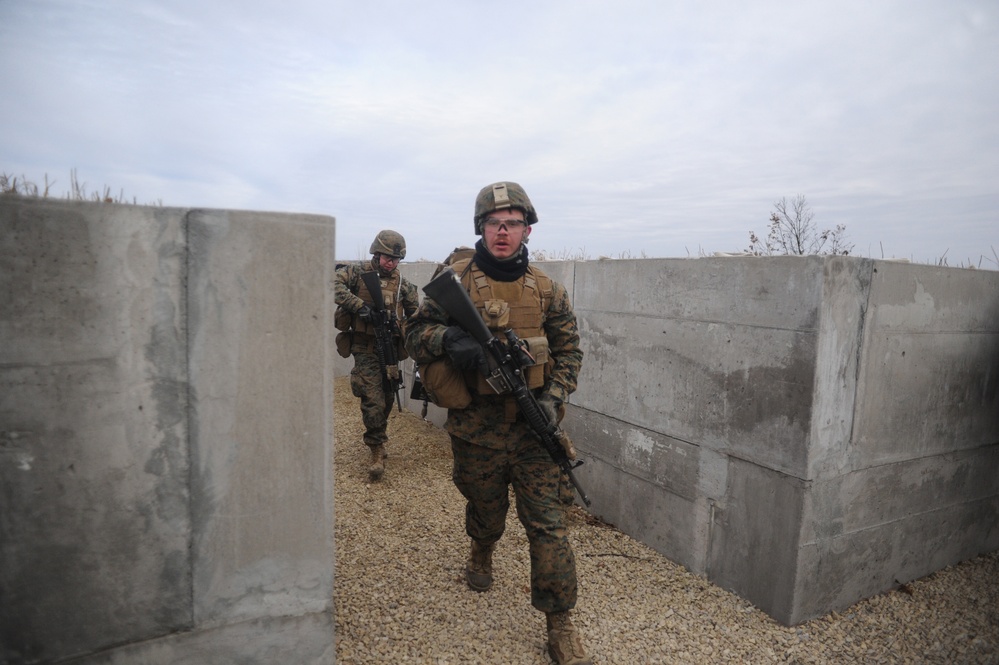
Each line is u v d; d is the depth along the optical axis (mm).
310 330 1924
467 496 2828
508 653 2619
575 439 4375
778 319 2900
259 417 1883
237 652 1944
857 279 2818
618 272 3895
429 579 3205
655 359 3637
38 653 1677
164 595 1819
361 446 5703
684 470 3461
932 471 3355
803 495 2811
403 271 7469
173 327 1737
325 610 2070
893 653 2771
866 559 3148
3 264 1531
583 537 3867
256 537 1928
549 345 2766
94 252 1621
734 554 3182
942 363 3287
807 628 2916
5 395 1568
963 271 3289
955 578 3465
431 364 2582
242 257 1796
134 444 1727
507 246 2561
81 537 1693
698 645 2768
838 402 2850
